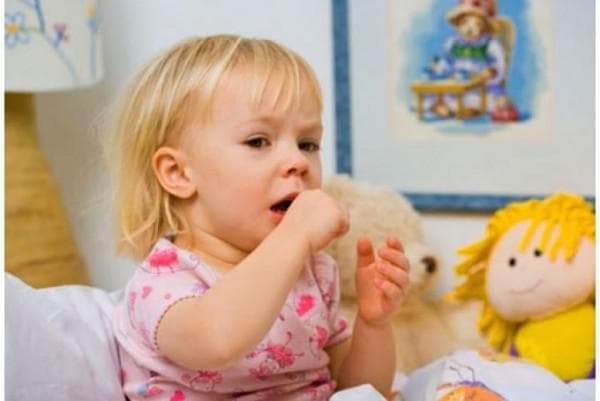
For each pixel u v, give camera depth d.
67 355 1.07
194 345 0.95
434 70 1.66
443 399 1.10
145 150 1.12
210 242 1.09
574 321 1.37
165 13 1.80
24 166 1.60
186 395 1.07
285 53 1.12
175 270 1.05
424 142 1.68
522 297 1.39
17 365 1.02
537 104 1.62
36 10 1.48
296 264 0.95
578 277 1.35
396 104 1.69
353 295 1.55
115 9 1.82
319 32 1.72
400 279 1.15
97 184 1.82
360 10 1.69
